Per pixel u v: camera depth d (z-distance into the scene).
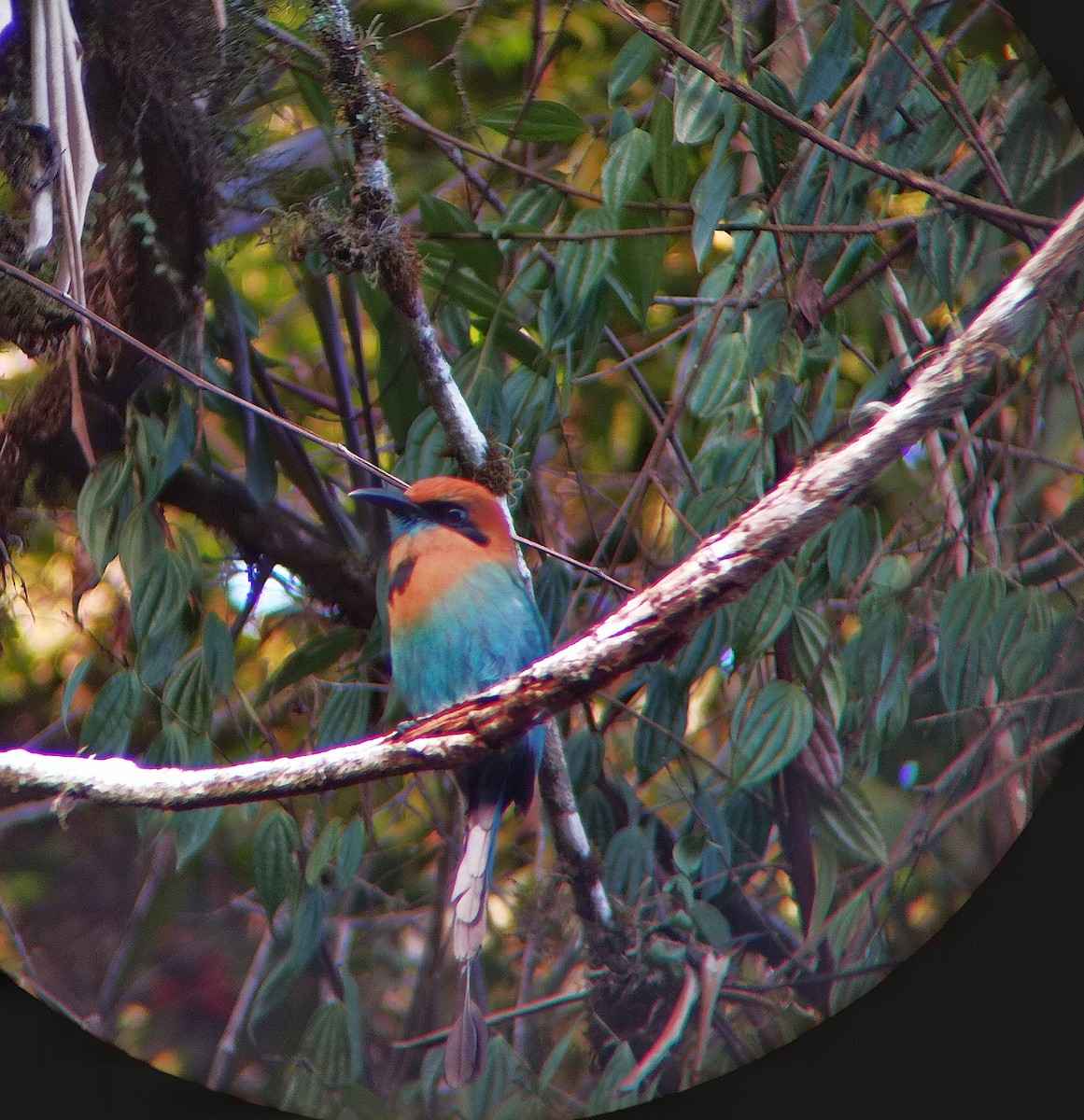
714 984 10.95
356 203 10.91
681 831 11.02
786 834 10.98
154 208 10.97
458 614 10.92
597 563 11.03
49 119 10.88
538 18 11.00
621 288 10.98
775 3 10.98
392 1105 10.95
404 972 10.99
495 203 11.02
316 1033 10.94
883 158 10.95
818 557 10.97
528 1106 10.94
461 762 10.81
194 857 10.99
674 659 10.94
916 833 10.96
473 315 11.00
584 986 10.97
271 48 10.95
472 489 10.95
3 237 10.94
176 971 10.98
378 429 11.10
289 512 11.03
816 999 10.95
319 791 10.82
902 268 11.01
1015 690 10.95
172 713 10.95
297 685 11.02
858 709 10.97
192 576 10.96
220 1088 10.95
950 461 10.95
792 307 10.95
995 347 10.78
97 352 10.98
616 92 10.95
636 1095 10.94
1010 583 10.95
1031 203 10.95
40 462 10.99
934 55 10.92
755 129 10.94
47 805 10.97
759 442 10.95
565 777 10.96
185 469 11.01
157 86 10.95
